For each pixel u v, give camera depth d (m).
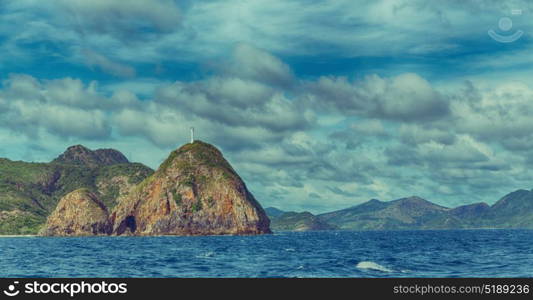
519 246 173.75
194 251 154.25
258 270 89.75
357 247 178.00
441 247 172.25
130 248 181.50
